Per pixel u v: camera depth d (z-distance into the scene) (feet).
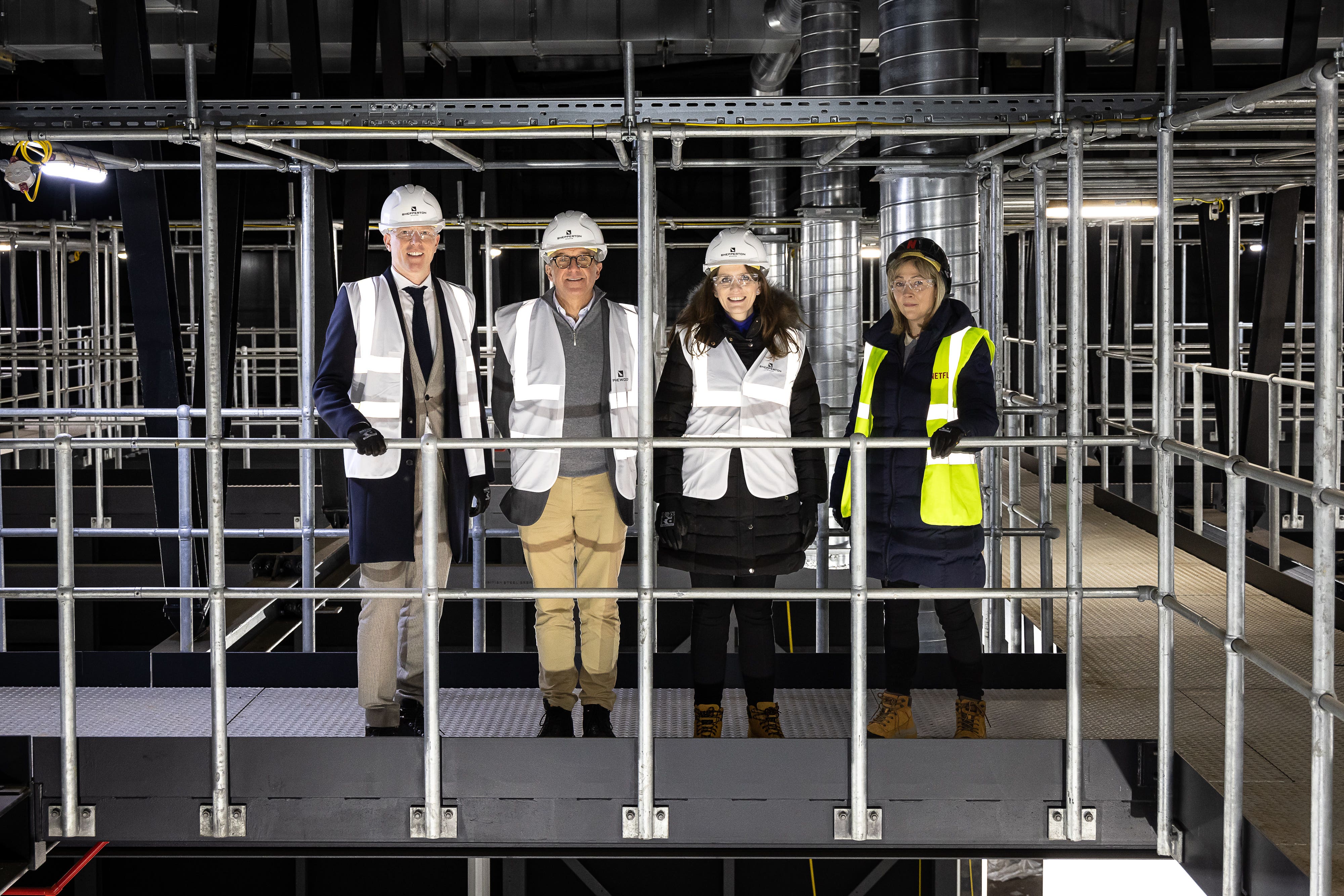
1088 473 33.45
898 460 11.73
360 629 11.73
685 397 11.73
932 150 17.02
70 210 39.40
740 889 20.51
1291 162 16.85
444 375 11.89
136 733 12.39
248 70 19.71
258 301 47.65
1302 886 9.17
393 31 23.20
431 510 10.81
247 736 12.25
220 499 11.16
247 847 11.41
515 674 14.85
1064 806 11.28
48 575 29.07
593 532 11.93
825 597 10.84
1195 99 10.96
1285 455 31.35
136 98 16.96
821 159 15.90
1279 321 24.31
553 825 11.34
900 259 11.48
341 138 11.40
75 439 11.23
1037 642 19.16
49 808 11.53
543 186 42.75
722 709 12.05
